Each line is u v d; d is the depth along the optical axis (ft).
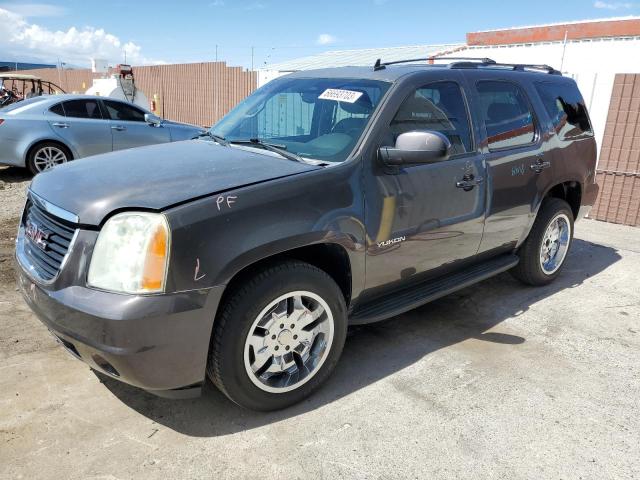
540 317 13.88
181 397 8.58
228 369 8.59
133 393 9.89
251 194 8.57
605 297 15.40
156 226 7.72
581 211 16.81
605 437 9.09
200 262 7.91
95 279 7.82
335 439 8.80
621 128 23.58
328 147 10.41
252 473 7.99
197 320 7.99
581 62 36.50
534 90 14.58
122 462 8.13
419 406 9.79
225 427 9.05
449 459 8.43
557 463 8.42
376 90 11.09
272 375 9.37
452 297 15.06
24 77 58.95
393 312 11.00
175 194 8.23
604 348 12.30
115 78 54.19
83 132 30.37
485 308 14.37
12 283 14.75
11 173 32.65
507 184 13.10
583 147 16.05
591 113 24.34
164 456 8.30
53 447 8.39
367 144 10.14
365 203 9.91
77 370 10.55
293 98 12.21
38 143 29.48
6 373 10.31
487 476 8.10
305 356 9.69
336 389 10.29
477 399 10.07
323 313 9.65
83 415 9.20
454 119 12.00
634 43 33.81
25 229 10.07
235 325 8.47
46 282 8.29
